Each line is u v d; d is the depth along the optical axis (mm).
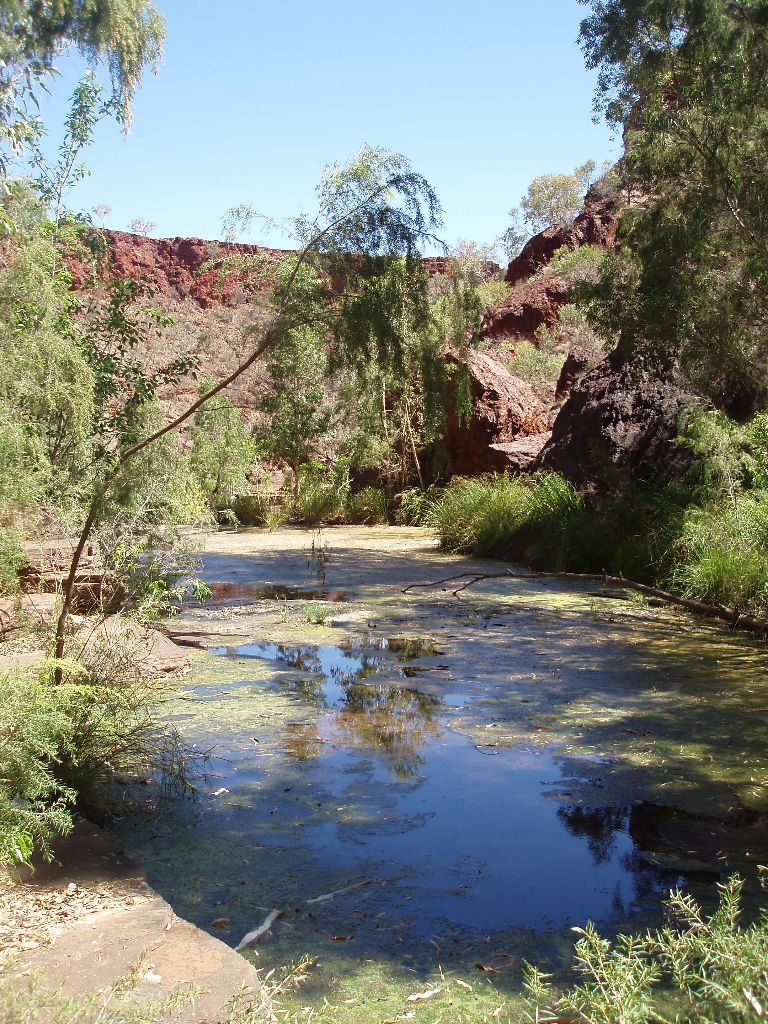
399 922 3428
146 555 5359
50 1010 2361
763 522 10336
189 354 7062
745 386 12109
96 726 4523
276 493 23984
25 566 6238
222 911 3508
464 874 3832
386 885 3730
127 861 3652
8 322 5613
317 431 20578
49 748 3551
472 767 5176
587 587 12070
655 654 8117
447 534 16609
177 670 7426
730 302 10383
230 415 21062
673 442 13961
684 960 2092
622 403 15102
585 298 11672
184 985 2670
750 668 7586
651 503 13320
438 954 3199
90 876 3492
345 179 5984
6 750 3395
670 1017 2623
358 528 20984
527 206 44000
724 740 5656
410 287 6188
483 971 3076
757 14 9258
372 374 6723
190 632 9086
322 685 7051
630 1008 1967
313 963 3141
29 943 2918
